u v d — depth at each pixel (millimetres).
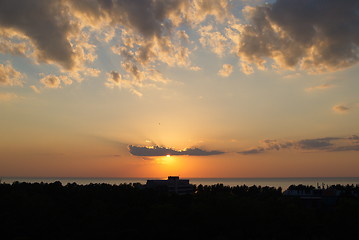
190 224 143000
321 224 147750
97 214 141625
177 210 148750
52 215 139625
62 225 135750
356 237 142125
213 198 170000
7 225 125562
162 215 141000
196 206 151000
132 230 134875
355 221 142750
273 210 159750
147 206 162250
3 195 153500
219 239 136625
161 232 135500
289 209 153375
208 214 147375
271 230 143375
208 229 144500
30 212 137500
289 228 148125
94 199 161625
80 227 136500
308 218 148125
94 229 132375
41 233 126875
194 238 140625
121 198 174125
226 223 148125
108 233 130250
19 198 147250
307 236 143750
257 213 151625
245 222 148750
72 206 157500
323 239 140750
